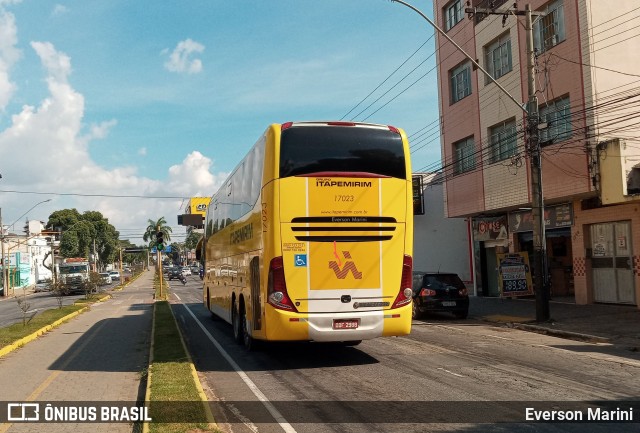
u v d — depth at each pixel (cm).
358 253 980
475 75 2398
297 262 959
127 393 853
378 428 624
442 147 2705
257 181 1070
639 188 1652
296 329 947
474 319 1823
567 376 884
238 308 1306
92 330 1755
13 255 7469
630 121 1736
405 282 1002
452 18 2598
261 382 893
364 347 1228
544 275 1622
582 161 1775
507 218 2430
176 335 1464
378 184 995
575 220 2008
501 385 820
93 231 9262
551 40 1920
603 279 1925
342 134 998
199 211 6034
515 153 2139
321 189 973
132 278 8275
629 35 1761
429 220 3444
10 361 1172
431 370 946
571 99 1814
